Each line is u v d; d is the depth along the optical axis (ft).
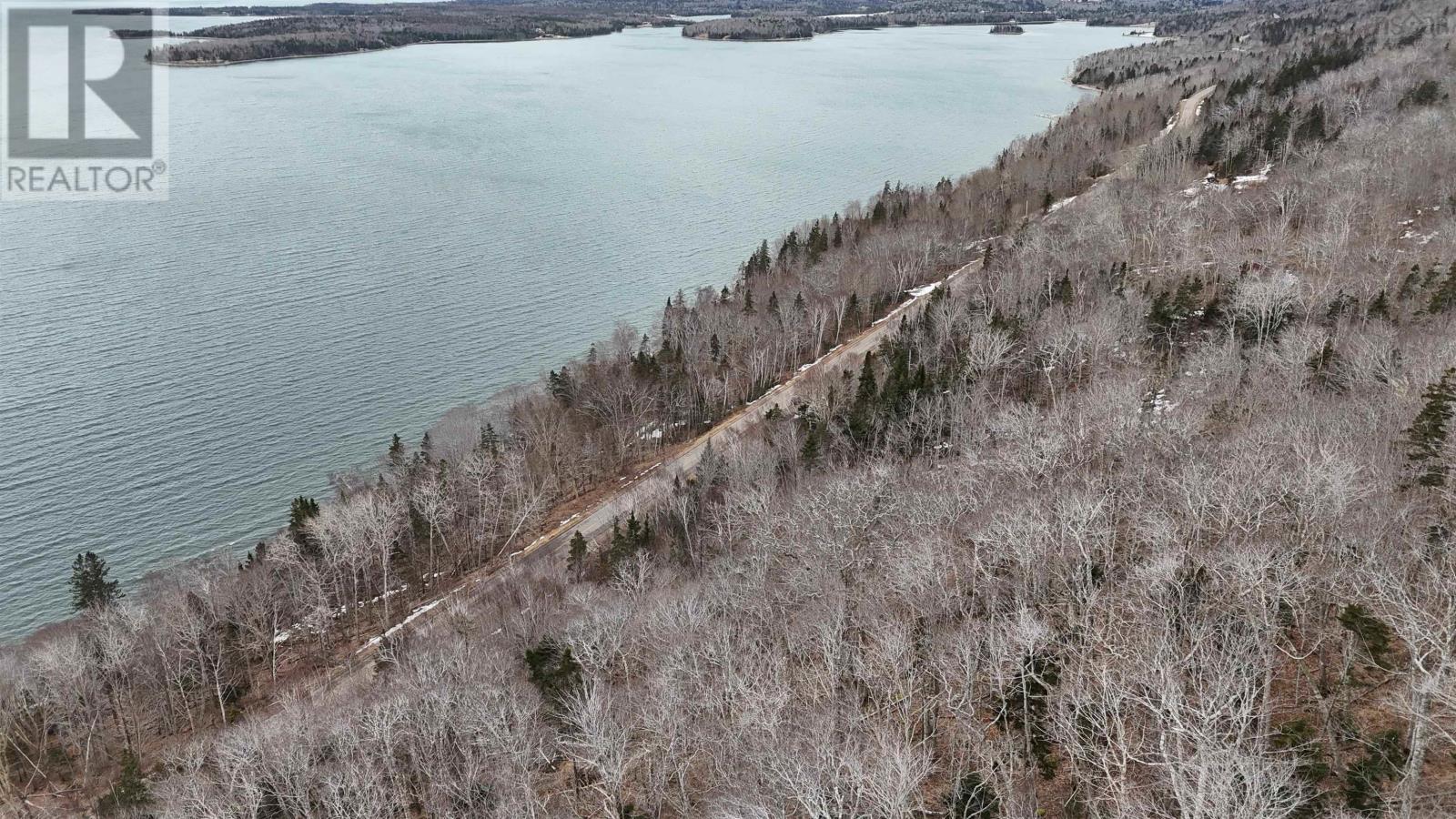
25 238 624.59
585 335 485.97
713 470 293.84
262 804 172.96
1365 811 124.06
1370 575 140.36
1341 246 324.60
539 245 613.93
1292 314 300.81
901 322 380.99
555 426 355.56
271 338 481.05
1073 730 137.80
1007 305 359.87
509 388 412.57
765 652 177.47
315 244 618.85
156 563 325.21
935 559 184.55
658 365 388.16
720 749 154.30
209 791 179.93
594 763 155.33
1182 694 133.08
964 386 301.02
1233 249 360.69
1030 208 546.26
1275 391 243.60
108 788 220.23
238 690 254.47
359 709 192.24
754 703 153.28
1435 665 128.88
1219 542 171.12
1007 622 161.99
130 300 524.93
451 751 174.29
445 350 469.16
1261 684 143.64
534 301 525.34
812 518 219.61
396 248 610.24
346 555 279.28
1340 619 142.00
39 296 529.45
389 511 295.69
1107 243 395.14
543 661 193.67
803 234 547.49
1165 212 414.21
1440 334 243.40
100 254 596.29
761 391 393.50
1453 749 128.47
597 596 220.84
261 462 380.78
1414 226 348.18
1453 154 376.27
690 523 273.95
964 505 212.64
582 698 171.32
